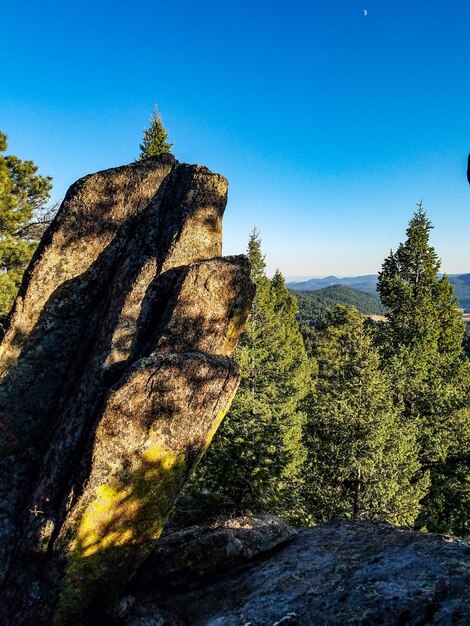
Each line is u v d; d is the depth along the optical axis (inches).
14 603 271.0
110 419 274.8
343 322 1667.1
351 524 374.0
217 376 300.4
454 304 1406.3
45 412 335.3
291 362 2022.6
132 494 284.7
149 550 296.7
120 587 288.4
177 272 341.1
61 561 266.8
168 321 318.0
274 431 693.3
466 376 1187.3
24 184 1079.6
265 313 1608.0
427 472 835.4
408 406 1075.3
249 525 364.8
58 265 347.9
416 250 1483.8
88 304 358.0
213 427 309.9
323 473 764.0
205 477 642.2
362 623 218.8
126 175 360.2
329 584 269.4
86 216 353.7
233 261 339.6
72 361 346.6
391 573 260.2
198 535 342.3
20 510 299.9
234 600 287.0
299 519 698.8
